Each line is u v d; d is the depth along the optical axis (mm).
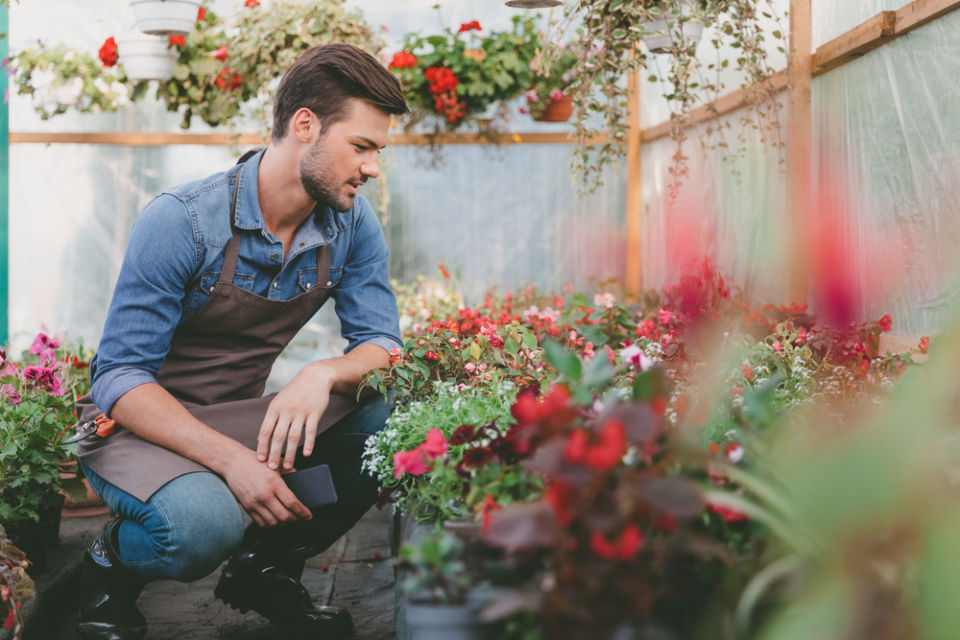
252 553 2334
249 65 4715
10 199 5391
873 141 3125
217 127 5465
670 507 995
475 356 2463
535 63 3979
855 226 3271
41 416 2752
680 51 3414
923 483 878
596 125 5492
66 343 4227
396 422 2008
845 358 2488
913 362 2373
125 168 5449
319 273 2295
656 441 1127
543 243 5613
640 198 5543
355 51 2057
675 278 3332
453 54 4996
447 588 1202
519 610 1131
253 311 2211
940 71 2717
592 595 1026
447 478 1580
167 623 2549
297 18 4625
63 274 5434
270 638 2408
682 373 2115
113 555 2082
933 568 843
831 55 3279
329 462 2361
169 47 4785
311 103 2041
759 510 1037
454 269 5609
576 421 1198
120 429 2160
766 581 1027
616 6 3400
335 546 3463
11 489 2695
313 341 5527
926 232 2781
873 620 864
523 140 5516
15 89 5270
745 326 3184
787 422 1383
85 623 2107
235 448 2045
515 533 1018
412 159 5555
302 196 2148
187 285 2154
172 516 1944
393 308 2527
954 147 2635
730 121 4207
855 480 888
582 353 3084
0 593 1695
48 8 5184
